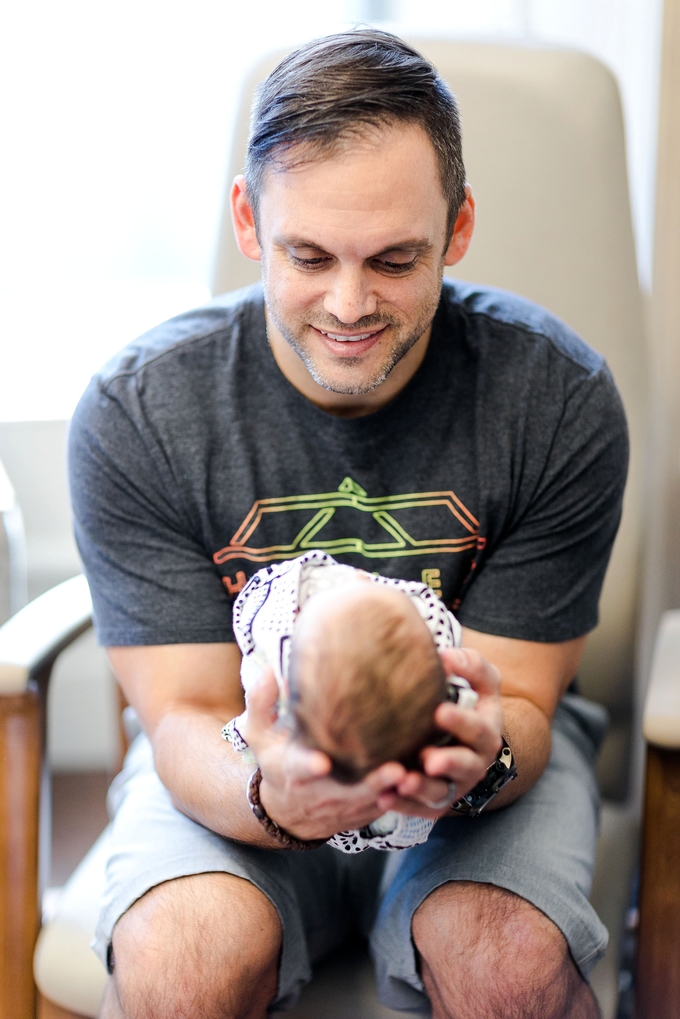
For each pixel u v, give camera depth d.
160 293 1.97
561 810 1.04
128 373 1.08
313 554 0.87
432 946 0.94
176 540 1.07
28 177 1.86
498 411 1.07
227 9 1.77
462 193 0.98
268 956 0.93
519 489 1.07
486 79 1.30
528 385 1.08
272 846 0.93
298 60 0.91
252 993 0.94
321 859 1.07
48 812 1.18
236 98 1.29
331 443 1.06
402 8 1.73
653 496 1.64
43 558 1.88
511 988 0.89
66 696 1.96
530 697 1.05
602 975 1.05
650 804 1.07
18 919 1.11
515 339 1.10
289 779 0.73
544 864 0.96
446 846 0.99
